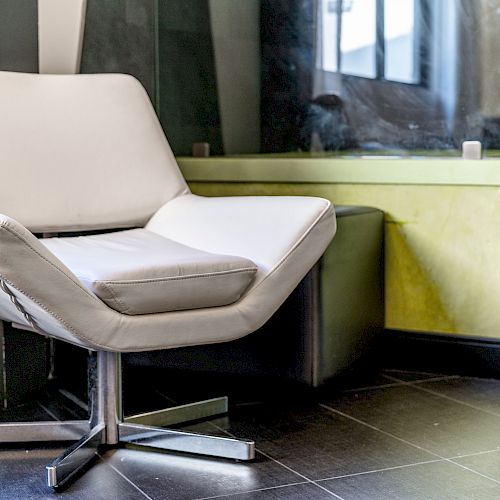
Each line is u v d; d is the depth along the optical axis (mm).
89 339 1839
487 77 2846
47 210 2361
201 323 1958
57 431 2090
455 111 2902
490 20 2834
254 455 1997
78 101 2479
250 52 3207
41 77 2480
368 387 2635
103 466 1966
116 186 2441
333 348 2508
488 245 2691
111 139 2475
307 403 2465
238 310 2012
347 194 2887
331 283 2477
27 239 1729
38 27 2670
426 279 2789
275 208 2164
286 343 2467
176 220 2375
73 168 2412
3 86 2402
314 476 1905
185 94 3256
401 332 2842
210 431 2215
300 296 2438
